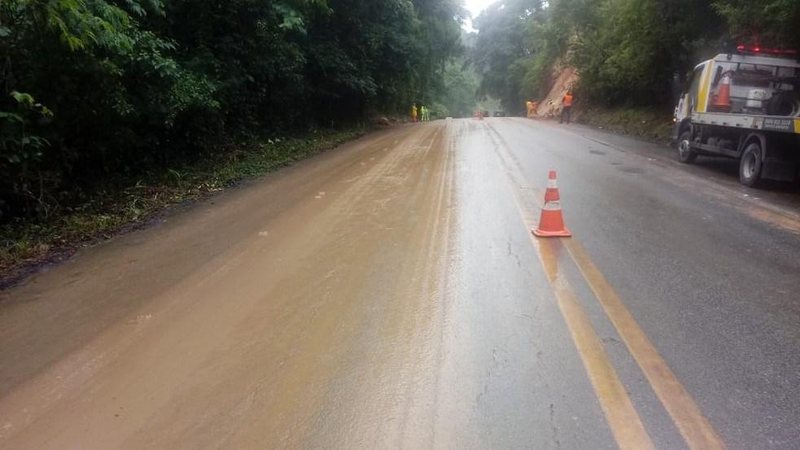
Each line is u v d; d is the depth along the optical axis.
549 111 43.09
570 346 4.18
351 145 18.91
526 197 9.24
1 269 6.42
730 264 6.00
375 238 7.00
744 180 10.61
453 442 3.14
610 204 8.83
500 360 3.99
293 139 18.61
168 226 8.13
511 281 5.49
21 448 3.23
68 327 4.80
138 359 4.19
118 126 9.93
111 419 3.47
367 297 5.17
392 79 30.30
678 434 3.17
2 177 7.63
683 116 14.14
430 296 5.16
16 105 7.45
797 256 6.29
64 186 9.29
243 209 9.02
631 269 5.83
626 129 23.45
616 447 3.07
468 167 12.45
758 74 12.50
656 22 19.34
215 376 3.91
